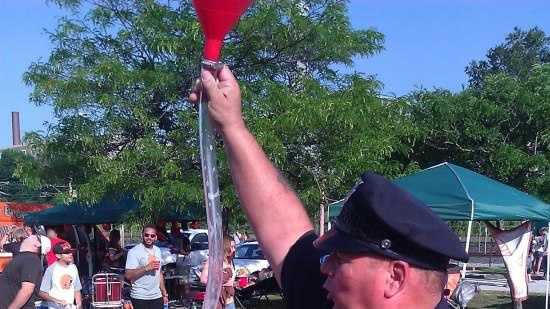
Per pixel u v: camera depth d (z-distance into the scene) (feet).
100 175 37.06
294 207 7.22
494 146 56.85
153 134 38.37
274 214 7.14
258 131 34.24
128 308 38.68
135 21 37.60
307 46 38.52
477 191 30.40
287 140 36.37
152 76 36.19
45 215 45.65
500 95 58.08
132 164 36.32
